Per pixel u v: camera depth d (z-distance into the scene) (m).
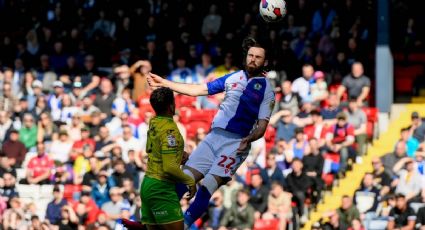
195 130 62.44
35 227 57.22
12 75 68.69
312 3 65.94
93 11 72.12
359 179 57.78
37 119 64.69
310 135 59.00
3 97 67.19
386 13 63.28
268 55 29.44
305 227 55.41
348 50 64.56
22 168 62.91
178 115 61.41
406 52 68.19
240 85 29.22
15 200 59.00
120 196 56.59
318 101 61.03
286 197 54.44
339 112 59.66
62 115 64.75
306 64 61.62
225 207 54.31
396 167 55.50
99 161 59.25
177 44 67.69
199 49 67.31
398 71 68.06
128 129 60.47
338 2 65.62
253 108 29.05
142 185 28.75
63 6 72.88
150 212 28.64
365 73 65.25
